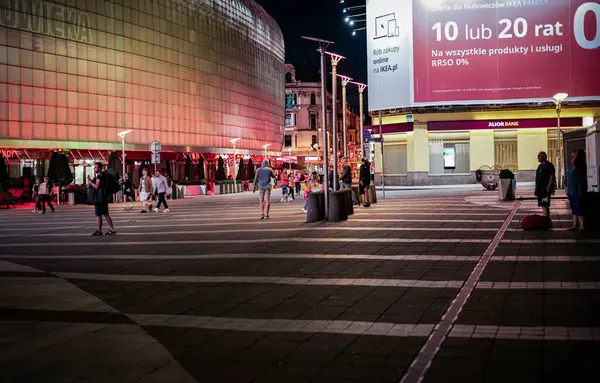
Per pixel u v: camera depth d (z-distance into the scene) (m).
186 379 5.04
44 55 49.34
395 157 50.44
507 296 7.81
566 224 16.25
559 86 46.47
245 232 16.91
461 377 4.86
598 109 47.19
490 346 5.67
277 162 93.56
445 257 11.18
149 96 61.09
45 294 8.78
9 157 46.56
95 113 54.22
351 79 31.44
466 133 48.84
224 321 6.97
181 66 66.19
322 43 20.42
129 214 27.91
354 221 18.91
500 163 48.81
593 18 46.09
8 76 46.56
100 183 17.48
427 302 7.62
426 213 21.25
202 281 9.52
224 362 5.47
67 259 12.48
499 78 46.78
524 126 47.72
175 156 65.81
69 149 51.25
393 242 13.50
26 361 5.59
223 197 46.69
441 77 47.22
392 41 48.28
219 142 73.50
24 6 47.75
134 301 8.20
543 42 46.44
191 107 67.88
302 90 110.69
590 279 8.77
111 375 5.18
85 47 53.28
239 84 78.50
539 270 9.60
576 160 14.66
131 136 58.47
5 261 12.36
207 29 71.06
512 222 17.28
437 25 47.09
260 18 85.50
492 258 10.92
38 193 30.41
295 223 19.22
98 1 54.72
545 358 5.27
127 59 58.12
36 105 48.69
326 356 5.55
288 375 5.06
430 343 5.83
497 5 46.50
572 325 6.32
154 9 61.91
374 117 50.62
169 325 6.86
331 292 8.41
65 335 6.50
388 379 4.89
